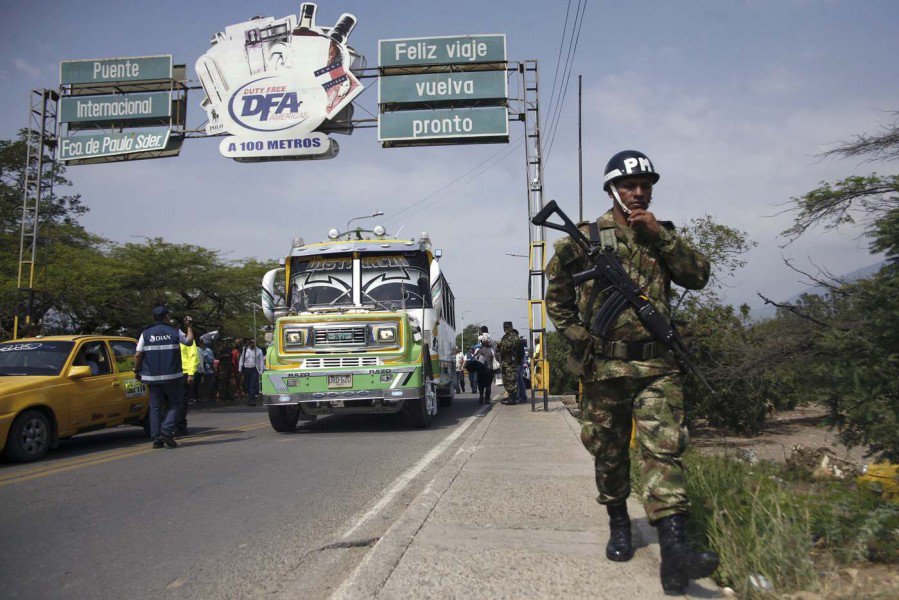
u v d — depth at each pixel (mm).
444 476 6504
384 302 12586
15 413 8852
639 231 3650
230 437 11438
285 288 13117
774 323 8398
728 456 7523
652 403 3543
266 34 16578
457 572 3773
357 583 3639
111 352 11172
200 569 4320
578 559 3951
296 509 5898
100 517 5695
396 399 11109
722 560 3561
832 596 3207
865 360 5414
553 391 28141
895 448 5266
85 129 17422
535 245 15297
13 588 4008
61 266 20016
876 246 5852
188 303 26469
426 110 16047
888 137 6695
